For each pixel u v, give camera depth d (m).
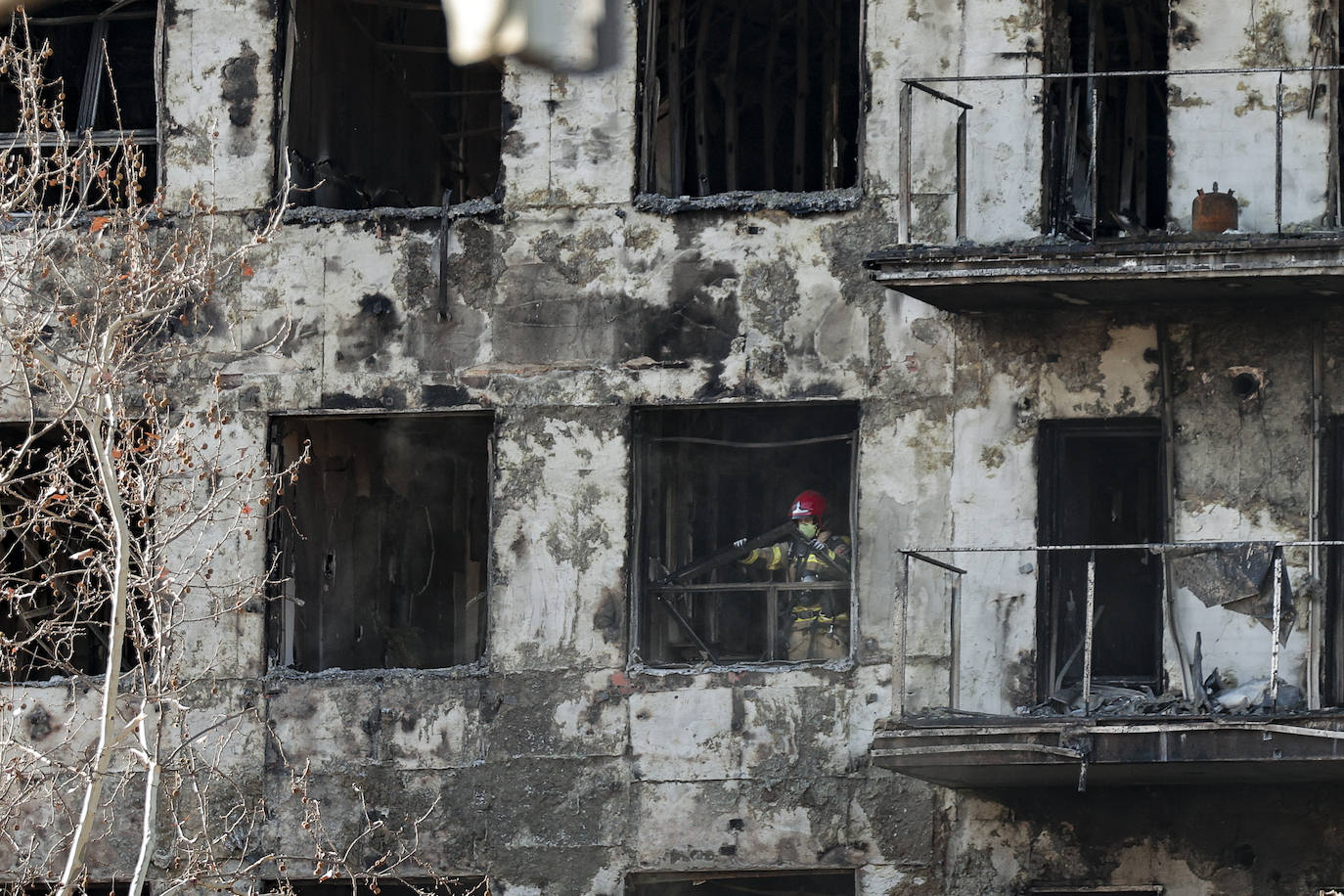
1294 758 42.62
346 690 53.53
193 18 57.09
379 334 54.94
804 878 54.69
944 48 52.84
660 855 51.59
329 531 59.97
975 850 50.66
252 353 55.28
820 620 54.25
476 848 52.38
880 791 51.03
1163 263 45.72
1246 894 49.31
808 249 53.12
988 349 51.88
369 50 64.25
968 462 51.62
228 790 53.28
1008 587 50.94
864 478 52.06
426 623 66.19
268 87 56.50
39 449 62.06
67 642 58.75
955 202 52.34
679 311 53.59
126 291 46.66
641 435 54.38
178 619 46.53
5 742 43.38
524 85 55.12
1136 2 58.19
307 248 55.50
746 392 52.91
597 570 53.12
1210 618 49.44
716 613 58.59
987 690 50.59
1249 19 50.94
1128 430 52.09
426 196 69.69
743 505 59.31
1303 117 50.34
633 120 54.56
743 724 51.78
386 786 52.97
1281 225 48.69
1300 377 50.22
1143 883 49.84
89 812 36.28
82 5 65.69
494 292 54.56
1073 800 50.47
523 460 53.78
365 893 53.06
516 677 52.94
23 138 60.81
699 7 62.62
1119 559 52.34
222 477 54.53
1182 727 43.34
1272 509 49.84
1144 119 58.16
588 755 52.31
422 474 66.38
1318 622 48.81
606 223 54.25
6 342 53.66
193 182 56.38
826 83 62.28
